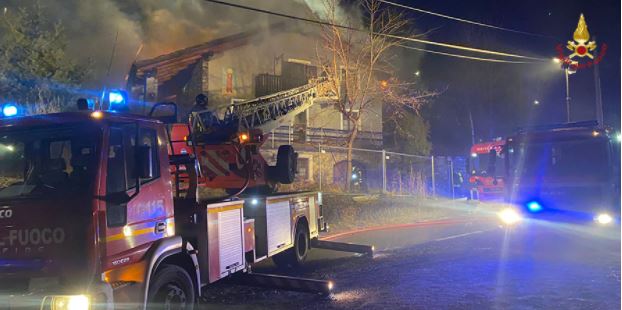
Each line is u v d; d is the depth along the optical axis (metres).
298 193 9.20
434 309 5.91
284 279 6.71
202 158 8.33
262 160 8.88
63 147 4.36
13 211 4.17
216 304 6.41
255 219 7.52
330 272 8.40
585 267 8.05
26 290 4.02
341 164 25.19
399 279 7.60
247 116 18.25
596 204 11.20
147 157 4.46
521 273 7.75
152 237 4.82
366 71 21.30
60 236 4.06
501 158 14.15
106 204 4.22
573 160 11.53
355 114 23.34
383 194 19.48
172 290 4.99
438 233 13.09
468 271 8.01
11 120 4.58
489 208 20.30
